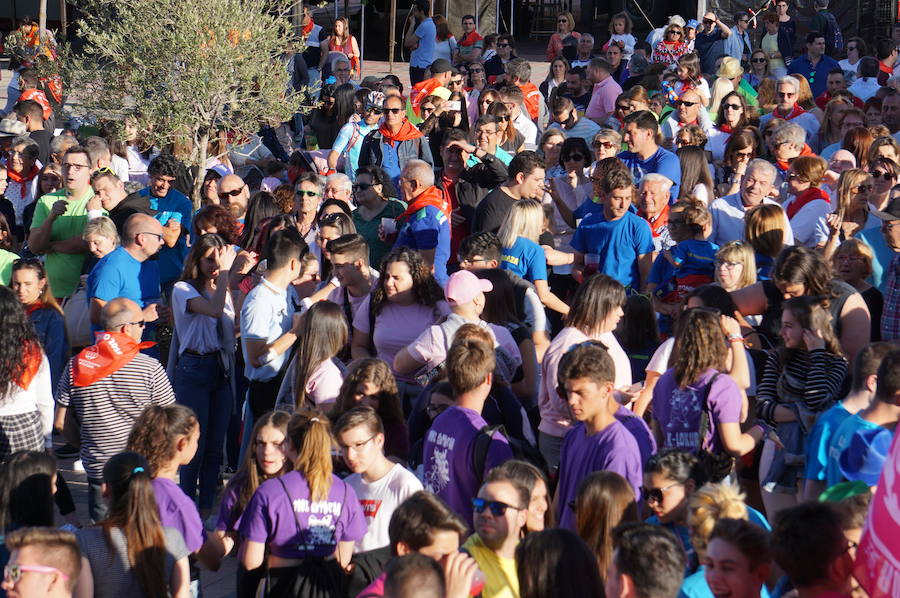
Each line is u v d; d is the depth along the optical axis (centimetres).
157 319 1642
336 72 3303
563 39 4034
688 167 1928
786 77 2395
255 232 1756
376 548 1037
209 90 2269
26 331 1254
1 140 2520
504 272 1375
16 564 813
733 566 764
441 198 1711
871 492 876
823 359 1105
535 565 789
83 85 2375
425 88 2975
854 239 1395
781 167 1927
